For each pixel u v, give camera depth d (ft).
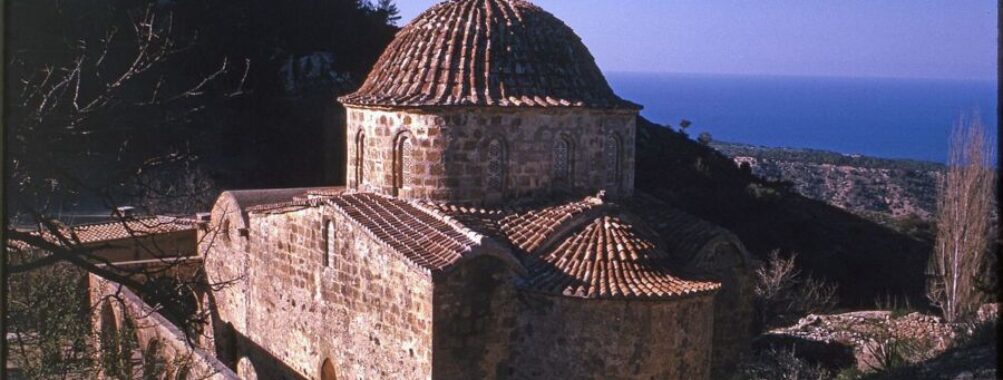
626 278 50.08
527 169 57.67
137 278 76.54
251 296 73.05
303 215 63.41
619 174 62.85
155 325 64.80
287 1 177.99
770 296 106.63
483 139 56.65
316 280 62.18
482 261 50.49
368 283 55.57
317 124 172.04
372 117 60.08
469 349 50.52
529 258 52.37
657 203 65.00
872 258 155.22
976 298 84.12
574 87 59.62
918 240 165.89
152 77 117.70
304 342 64.49
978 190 95.35
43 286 52.49
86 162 65.21
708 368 52.26
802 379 62.54
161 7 146.82
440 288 49.06
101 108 44.73
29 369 48.96
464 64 58.70
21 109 38.42
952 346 53.98
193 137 104.99
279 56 180.34
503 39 60.29
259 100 168.96
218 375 52.39
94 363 54.13
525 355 51.83
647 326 48.91
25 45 51.39
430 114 56.24
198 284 47.85
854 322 80.33
